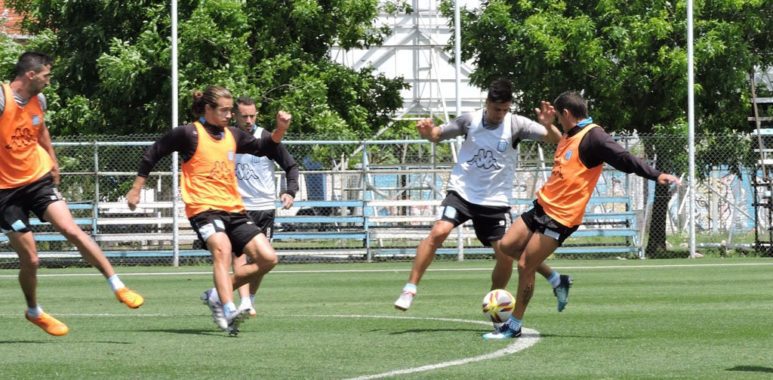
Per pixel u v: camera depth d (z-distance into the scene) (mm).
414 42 57719
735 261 32844
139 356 11695
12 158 12648
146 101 39062
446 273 28500
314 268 31984
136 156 38219
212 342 13070
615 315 16375
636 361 11133
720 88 37906
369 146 40688
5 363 11125
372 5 41688
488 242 14328
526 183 41375
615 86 37531
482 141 14133
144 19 39719
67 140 36844
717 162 38281
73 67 40094
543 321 15453
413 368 10641
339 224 38000
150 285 25047
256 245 14008
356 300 20188
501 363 11000
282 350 12203
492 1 39781
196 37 37062
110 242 39062
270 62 38719
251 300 16562
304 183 39125
